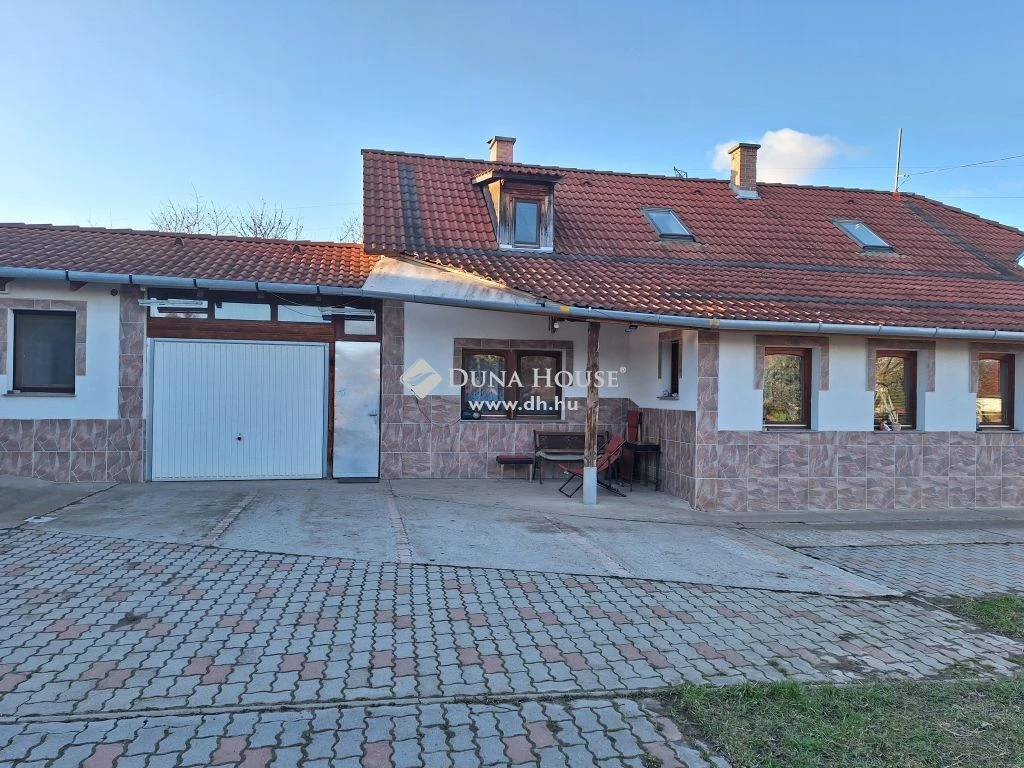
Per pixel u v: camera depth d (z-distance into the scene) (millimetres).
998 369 11711
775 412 10703
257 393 11000
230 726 3699
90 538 7285
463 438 11750
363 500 9648
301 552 6977
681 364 10773
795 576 6961
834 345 10695
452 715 3906
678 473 10797
